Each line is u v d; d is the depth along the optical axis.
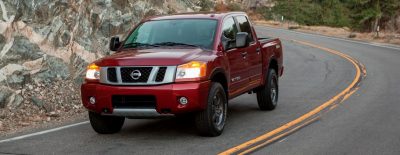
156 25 8.74
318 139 7.60
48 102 10.99
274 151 6.82
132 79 7.21
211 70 7.48
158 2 22.69
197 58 7.41
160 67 7.20
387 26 62.53
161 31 8.55
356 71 18.52
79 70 13.38
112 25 16.08
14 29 12.23
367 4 61.47
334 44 33.62
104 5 16.14
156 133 8.12
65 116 10.21
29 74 11.55
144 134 8.06
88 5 15.35
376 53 26.59
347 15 83.88
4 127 9.11
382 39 38.88
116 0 17.14
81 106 11.23
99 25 15.62
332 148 7.01
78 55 13.78
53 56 12.85
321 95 12.66
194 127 8.58
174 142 7.41
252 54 9.35
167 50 7.84
